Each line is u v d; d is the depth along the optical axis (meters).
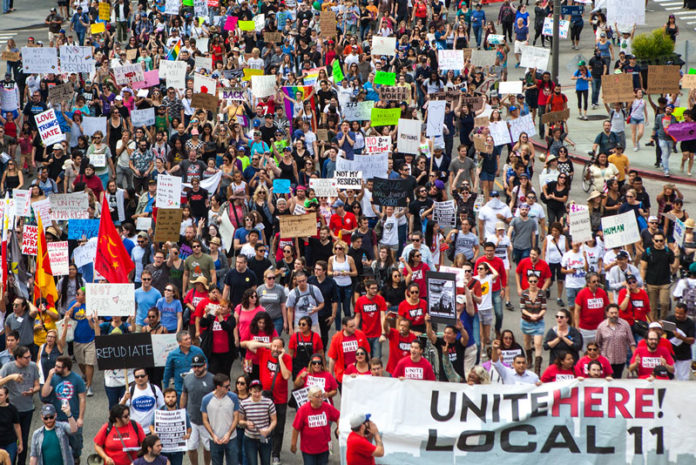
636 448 21.44
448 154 44.41
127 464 21.39
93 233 32.38
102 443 21.50
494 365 23.81
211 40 61.47
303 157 40.16
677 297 28.94
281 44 59.00
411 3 70.00
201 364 22.67
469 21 67.31
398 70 55.31
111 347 23.11
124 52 56.38
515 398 21.66
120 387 25.02
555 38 52.25
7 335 24.81
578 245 30.52
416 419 21.70
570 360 23.50
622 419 21.47
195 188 36.31
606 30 61.69
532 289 27.52
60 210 33.50
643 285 30.17
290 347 24.95
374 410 21.73
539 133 50.75
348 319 24.80
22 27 80.44
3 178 40.84
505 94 50.81
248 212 34.44
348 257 30.00
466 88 50.00
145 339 23.22
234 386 27.67
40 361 24.62
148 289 27.70
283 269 30.92
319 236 32.03
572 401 21.55
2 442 22.52
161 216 31.27
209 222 34.41
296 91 46.56
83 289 27.28
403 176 36.41
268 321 24.50
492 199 34.03
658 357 24.52
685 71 60.88
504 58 57.59
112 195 36.47
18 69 56.09
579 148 48.75
